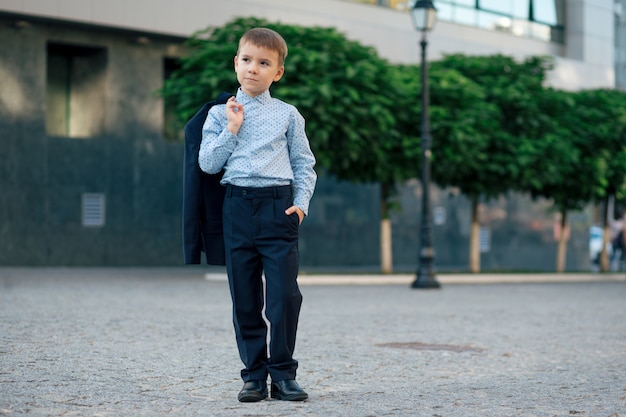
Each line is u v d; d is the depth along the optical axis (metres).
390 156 24.38
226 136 5.36
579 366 7.79
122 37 27.19
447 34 35.41
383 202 25.72
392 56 32.69
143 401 5.50
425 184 21.45
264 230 5.47
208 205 5.63
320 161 21.56
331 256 32.12
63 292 15.73
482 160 25.98
